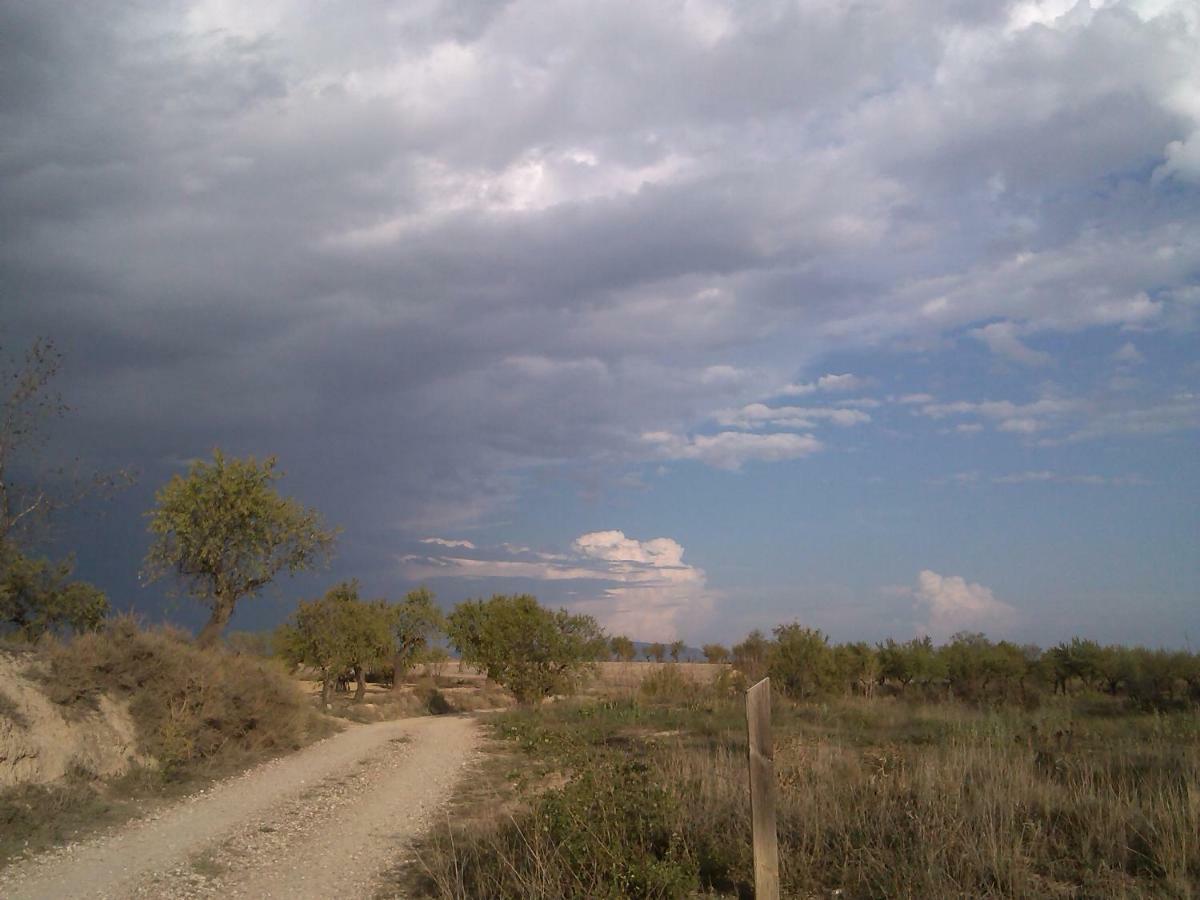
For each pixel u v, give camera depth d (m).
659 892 7.39
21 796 12.62
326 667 45.53
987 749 12.16
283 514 31.20
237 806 13.95
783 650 30.30
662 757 12.88
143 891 9.02
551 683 36.28
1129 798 9.39
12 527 20.11
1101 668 31.59
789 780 10.74
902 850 8.01
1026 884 7.31
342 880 9.33
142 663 18.02
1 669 14.98
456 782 16.09
